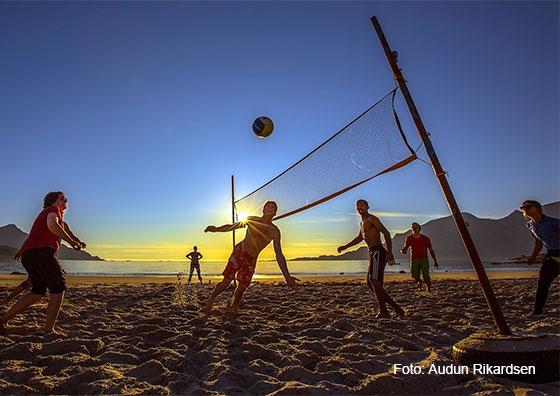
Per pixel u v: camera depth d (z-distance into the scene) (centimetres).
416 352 314
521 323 438
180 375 252
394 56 322
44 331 376
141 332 390
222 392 231
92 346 327
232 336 380
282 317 488
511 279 1312
